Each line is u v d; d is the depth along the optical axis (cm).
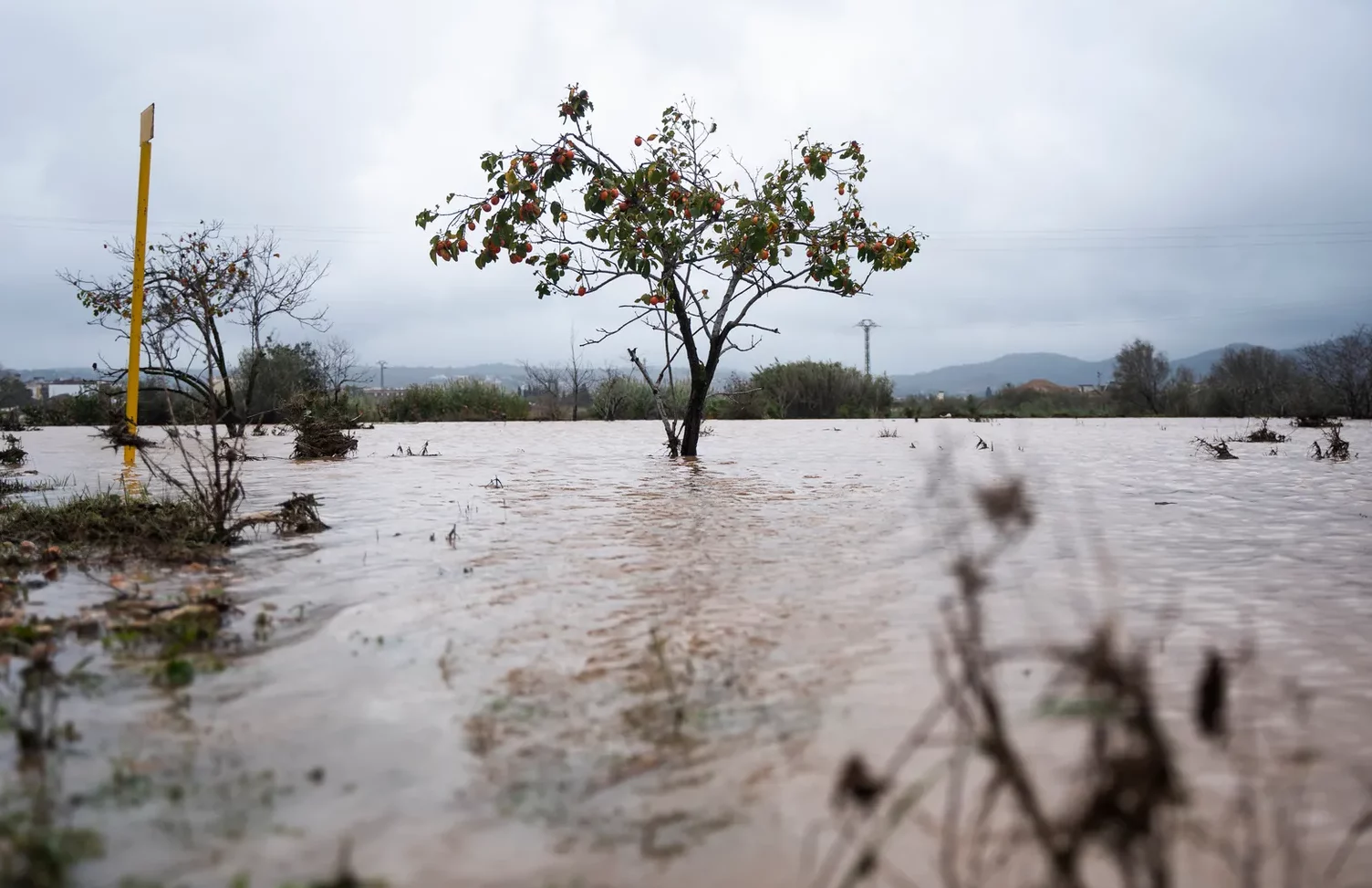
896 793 211
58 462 1273
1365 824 192
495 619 374
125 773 224
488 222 1115
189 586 436
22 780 219
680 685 290
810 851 187
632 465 1153
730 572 466
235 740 245
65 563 496
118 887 173
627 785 219
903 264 1252
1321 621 369
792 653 324
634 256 1112
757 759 232
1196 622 366
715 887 174
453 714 266
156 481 975
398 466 1147
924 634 347
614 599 409
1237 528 615
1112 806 150
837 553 517
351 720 261
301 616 378
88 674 300
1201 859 183
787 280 1249
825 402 3400
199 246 1700
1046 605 393
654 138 1161
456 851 188
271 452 1453
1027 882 172
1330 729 250
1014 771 170
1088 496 803
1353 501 761
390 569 478
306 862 183
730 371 3647
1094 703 155
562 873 180
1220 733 165
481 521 648
